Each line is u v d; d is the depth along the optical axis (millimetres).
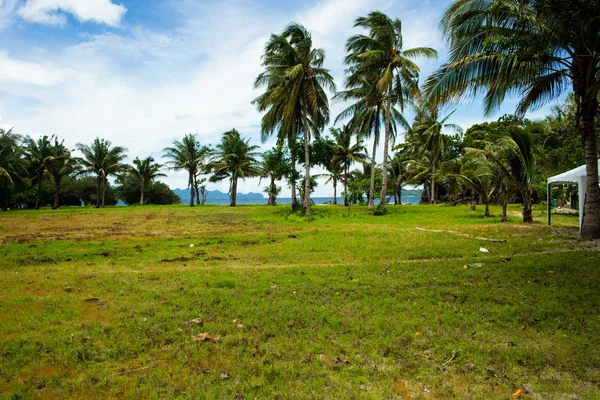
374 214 23734
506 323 4309
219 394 2932
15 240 13195
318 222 19000
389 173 47375
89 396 2938
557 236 11219
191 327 4289
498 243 10258
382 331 4121
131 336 4031
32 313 4805
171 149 44250
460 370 3297
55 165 41344
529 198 16141
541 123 19391
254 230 16000
